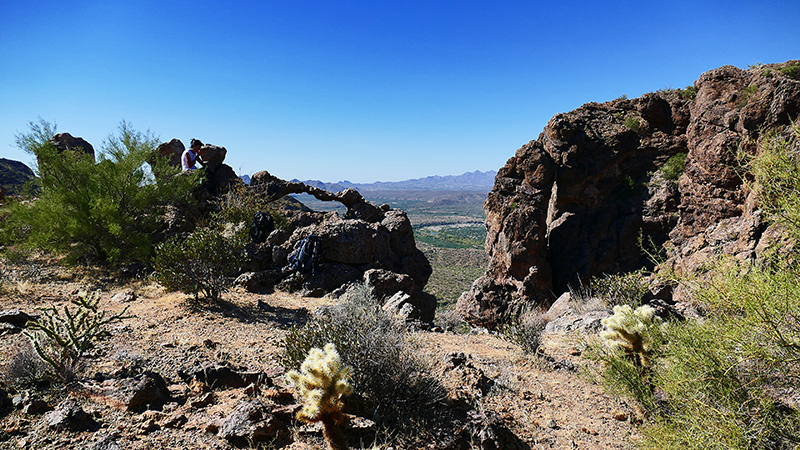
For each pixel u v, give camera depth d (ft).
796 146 8.68
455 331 31.68
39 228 32.73
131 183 37.24
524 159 74.69
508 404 16.69
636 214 69.36
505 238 72.54
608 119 76.13
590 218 72.74
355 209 56.54
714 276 10.27
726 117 59.16
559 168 73.05
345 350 15.23
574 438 14.83
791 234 8.88
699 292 10.43
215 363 16.02
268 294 34.63
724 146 58.08
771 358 8.46
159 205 40.78
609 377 15.66
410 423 13.64
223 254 28.19
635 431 15.29
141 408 12.48
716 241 53.57
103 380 13.66
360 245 43.68
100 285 28.99
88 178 36.70
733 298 9.20
